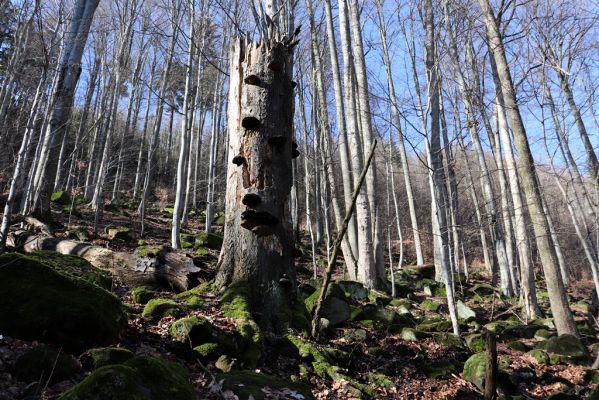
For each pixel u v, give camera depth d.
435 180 7.91
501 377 6.29
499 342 9.01
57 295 4.09
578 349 8.06
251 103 6.62
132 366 2.91
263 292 6.05
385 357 6.50
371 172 13.62
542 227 9.48
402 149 17.41
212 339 4.71
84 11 11.10
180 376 3.13
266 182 6.37
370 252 12.04
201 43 14.98
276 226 6.37
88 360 3.71
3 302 3.88
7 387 3.09
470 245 20.97
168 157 31.19
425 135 7.70
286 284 6.24
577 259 20.12
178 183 12.29
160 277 6.74
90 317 4.03
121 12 19.28
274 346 5.41
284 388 3.88
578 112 9.38
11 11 9.04
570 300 16.25
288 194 6.61
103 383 2.55
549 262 9.36
